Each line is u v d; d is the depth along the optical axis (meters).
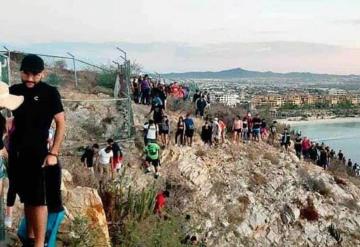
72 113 24.05
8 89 4.53
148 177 21.61
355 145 99.19
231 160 26.56
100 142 22.20
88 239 7.98
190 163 24.36
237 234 22.22
